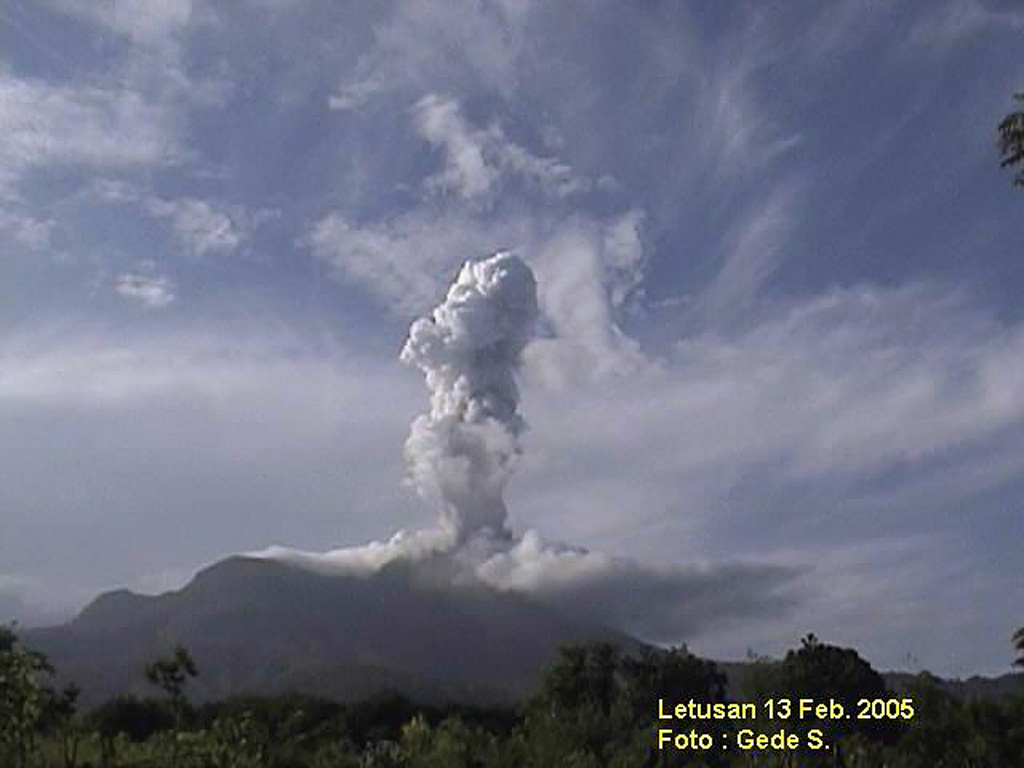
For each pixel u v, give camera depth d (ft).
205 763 99.76
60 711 93.20
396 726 214.48
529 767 143.13
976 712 176.04
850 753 151.12
